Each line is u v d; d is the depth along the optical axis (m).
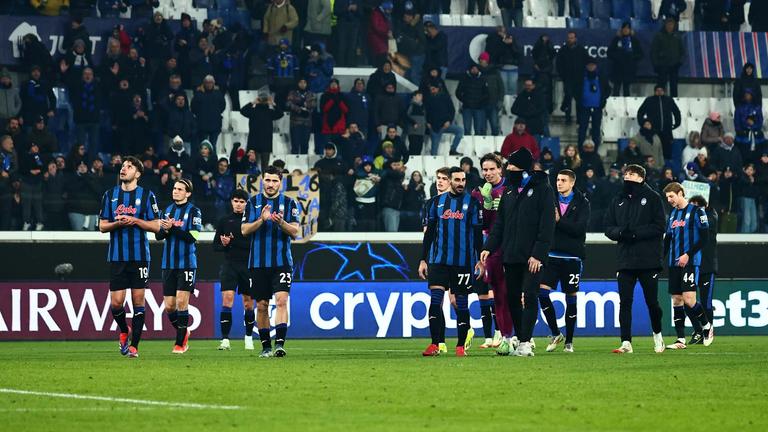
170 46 85.75
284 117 89.00
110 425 22.33
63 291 68.94
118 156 76.38
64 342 66.88
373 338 71.75
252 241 44.47
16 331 68.25
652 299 48.03
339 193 76.31
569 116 90.81
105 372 36.09
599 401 26.89
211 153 76.81
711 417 23.77
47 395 28.45
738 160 85.69
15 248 70.94
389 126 82.38
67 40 85.75
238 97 87.88
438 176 45.66
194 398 27.58
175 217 51.31
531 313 43.41
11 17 87.75
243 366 38.84
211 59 86.31
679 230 54.94
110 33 89.00
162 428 21.84
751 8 99.31
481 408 25.34
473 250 45.22
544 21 99.06
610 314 74.00
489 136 88.38
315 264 73.69
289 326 71.00
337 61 90.50
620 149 90.94
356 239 76.38
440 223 45.19
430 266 45.53
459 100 91.94
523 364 39.41
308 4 89.44
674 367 38.00
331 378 33.22
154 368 38.03
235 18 94.00
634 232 47.25
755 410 25.11
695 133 90.06
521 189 42.78
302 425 22.28
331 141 83.88
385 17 90.62
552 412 24.56
